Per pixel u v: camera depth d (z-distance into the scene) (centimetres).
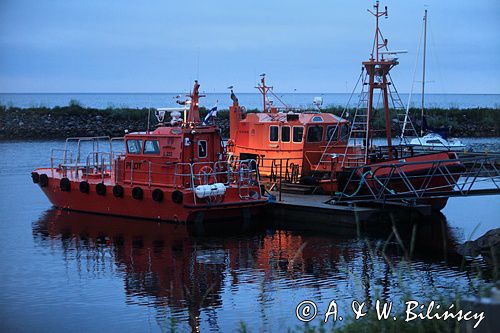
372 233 1725
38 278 1334
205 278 1318
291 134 2206
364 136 2448
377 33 1952
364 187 1841
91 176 2088
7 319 1095
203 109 4959
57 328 1054
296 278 1303
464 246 1509
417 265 1384
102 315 1114
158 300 1188
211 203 1758
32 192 2434
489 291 693
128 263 1440
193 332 1027
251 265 1409
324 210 1788
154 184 1853
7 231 1764
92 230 1767
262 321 1057
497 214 1983
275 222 1883
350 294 1177
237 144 2392
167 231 1745
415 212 1783
